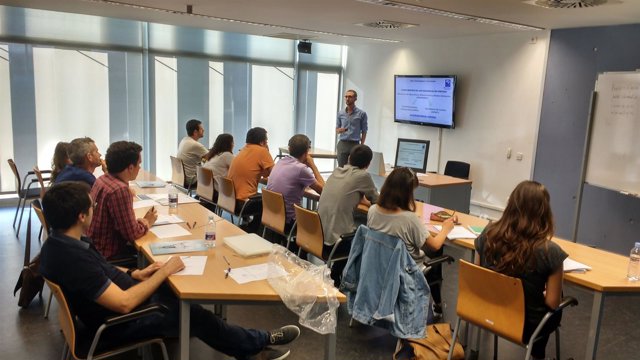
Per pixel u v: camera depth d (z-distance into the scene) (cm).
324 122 900
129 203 274
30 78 614
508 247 229
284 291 212
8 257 436
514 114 629
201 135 591
